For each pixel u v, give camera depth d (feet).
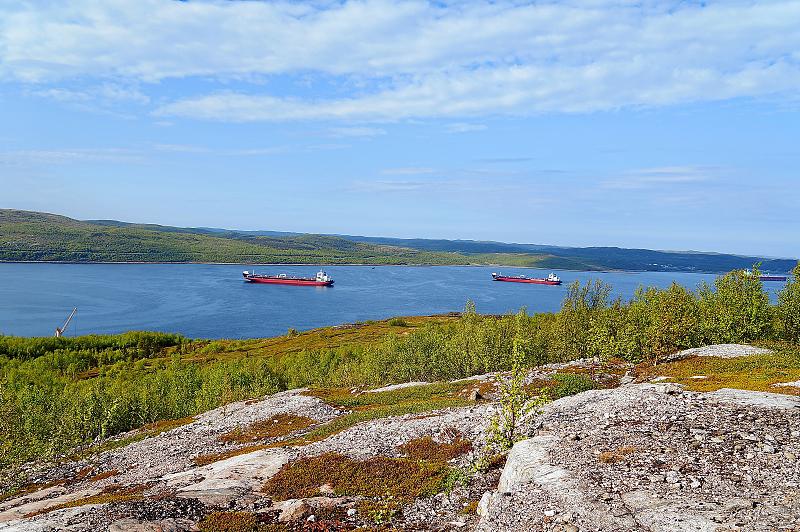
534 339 218.38
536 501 50.06
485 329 235.81
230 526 53.52
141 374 386.11
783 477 48.98
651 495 47.50
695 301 184.75
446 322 581.94
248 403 178.19
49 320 645.92
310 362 348.38
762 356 129.80
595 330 172.14
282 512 57.77
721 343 164.45
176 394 241.55
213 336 602.44
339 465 73.26
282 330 647.56
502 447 69.67
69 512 58.23
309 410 152.35
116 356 468.75
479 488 62.69
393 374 252.21
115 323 645.51
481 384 150.20
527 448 63.52
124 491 78.69
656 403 76.64
